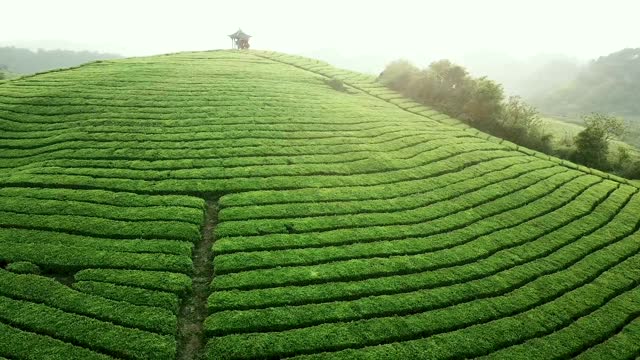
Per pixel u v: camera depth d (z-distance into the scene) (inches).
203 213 1208.2
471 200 1441.9
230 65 2751.0
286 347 837.8
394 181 1517.0
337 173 1521.9
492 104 2490.2
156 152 1503.4
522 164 1808.6
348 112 2156.7
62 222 1109.1
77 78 2212.1
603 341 956.6
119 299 901.8
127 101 1924.2
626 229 1378.0
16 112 1772.9
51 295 891.4
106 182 1301.7
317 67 3179.1
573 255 1224.2
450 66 2775.6
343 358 830.5
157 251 1042.7
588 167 2110.0
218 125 1766.7
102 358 772.6
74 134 1599.4
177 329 861.2
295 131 1813.5
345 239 1170.0
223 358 801.6
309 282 1013.2
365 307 956.0
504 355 880.9
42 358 759.1
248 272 1010.7
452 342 895.7
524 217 1384.1
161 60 2760.8
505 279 1099.3
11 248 1003.3
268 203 1285.7
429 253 1159.0
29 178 1296.8
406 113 2391.7
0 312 842.2
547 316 996.6
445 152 1803.6
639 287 1134.4
